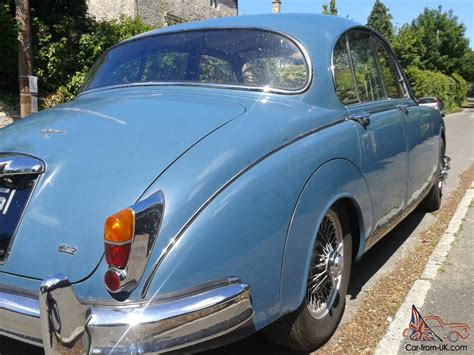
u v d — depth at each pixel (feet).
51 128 8.14
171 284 6.36
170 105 8.66
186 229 6.54
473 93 201.36
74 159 7.32
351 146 9.55
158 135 7.52
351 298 11.84
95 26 40.47
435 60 123.54
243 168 7.32
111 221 6.22
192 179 6.81
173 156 7.09
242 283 6.91
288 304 7.86
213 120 7.98
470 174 27.63
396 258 14.40
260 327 7.39
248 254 7.05
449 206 20.13
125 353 6.12
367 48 12.37
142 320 6.14
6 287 7.03
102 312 6.24
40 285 6.19
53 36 38.52
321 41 10.23
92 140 7.59
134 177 6.86
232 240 6.86
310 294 9.07
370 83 12.09
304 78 9.58
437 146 16.34
